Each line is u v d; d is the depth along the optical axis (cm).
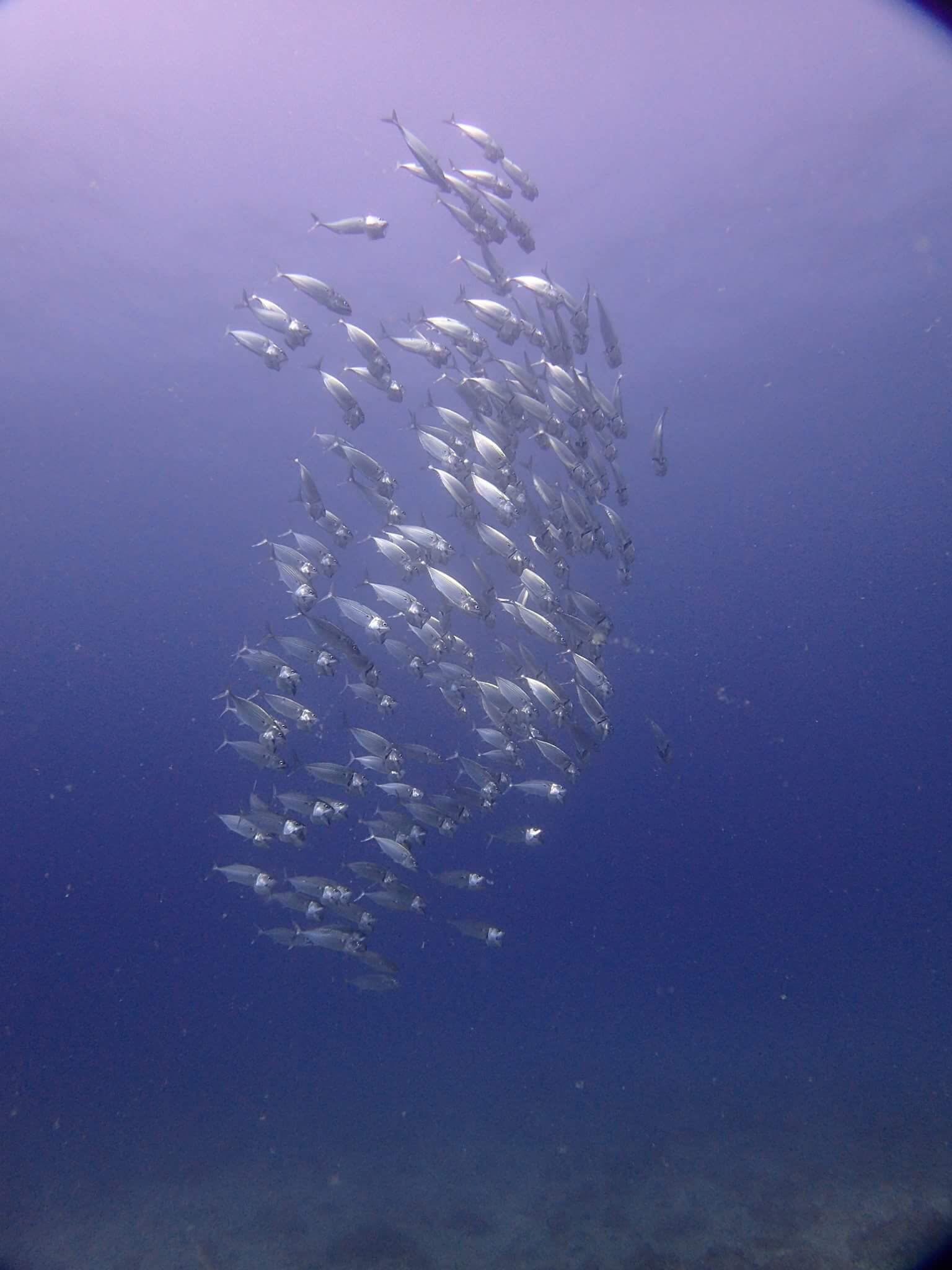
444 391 2833
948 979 2953
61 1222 1309
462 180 760
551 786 751
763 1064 1991
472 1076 2050
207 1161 1556
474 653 802
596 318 2456
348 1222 1206
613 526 814
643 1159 1375
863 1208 1093
